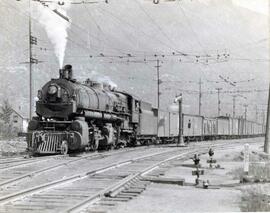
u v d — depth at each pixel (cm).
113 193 1132
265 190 1288
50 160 1980
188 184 1445
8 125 4662
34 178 1419
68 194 1117
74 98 2327
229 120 6656
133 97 3350
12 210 918
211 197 1181
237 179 1602
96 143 2541
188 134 5109
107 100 2775
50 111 2338
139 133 3569
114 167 1814
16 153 2478
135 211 959
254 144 4616
